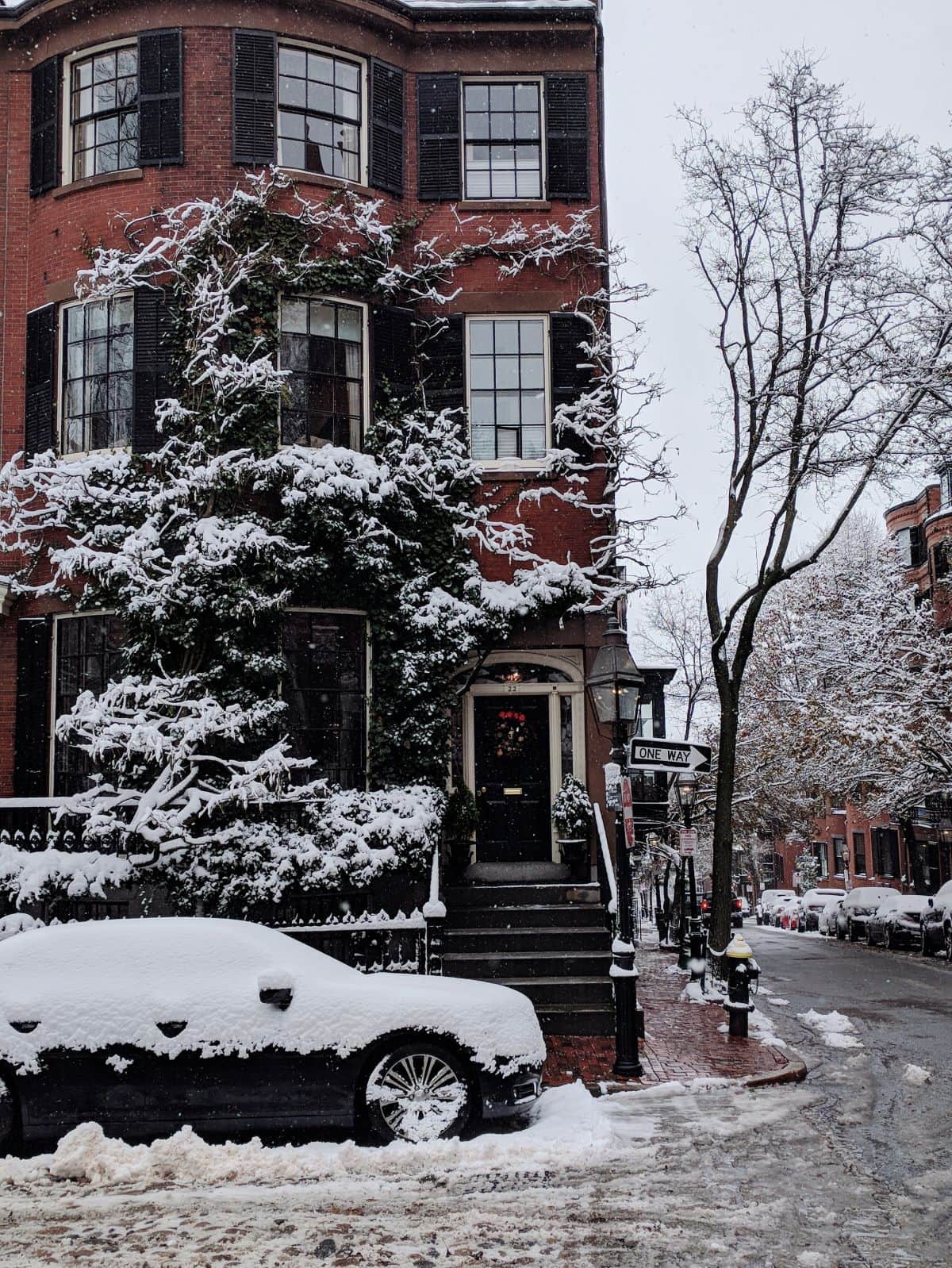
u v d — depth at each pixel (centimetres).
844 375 1770
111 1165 777
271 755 1216
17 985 854
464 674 1614
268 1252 621
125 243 1577
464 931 1354
